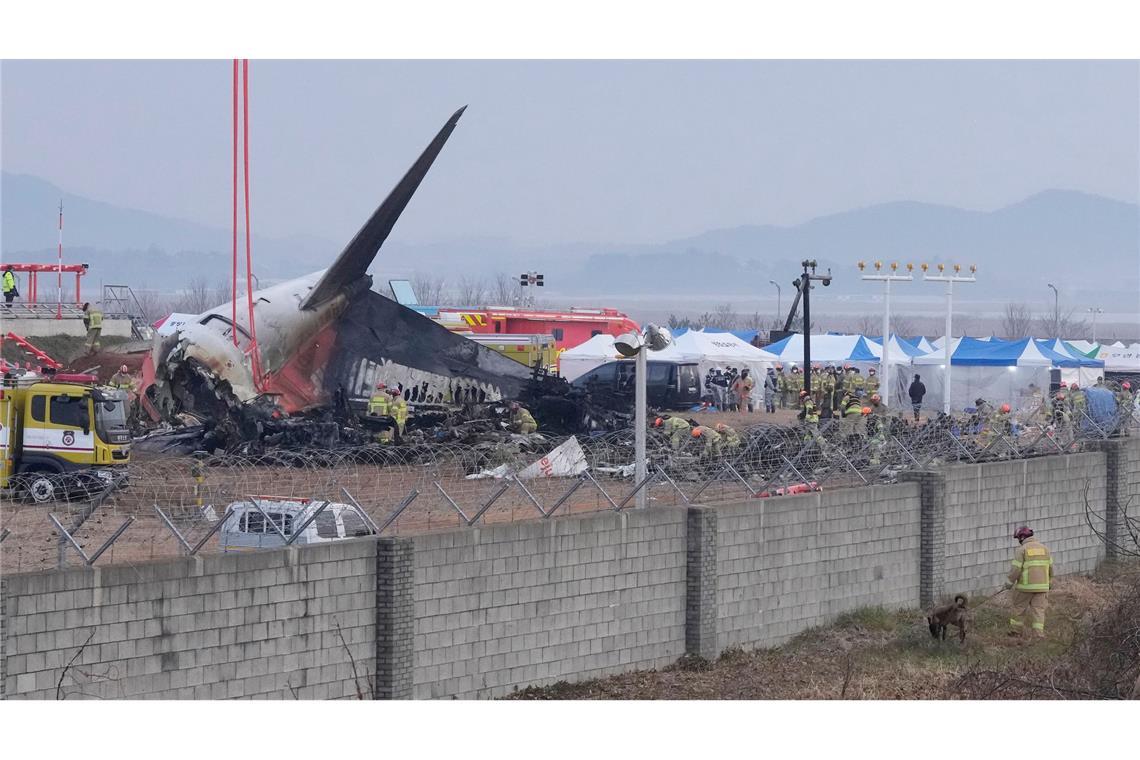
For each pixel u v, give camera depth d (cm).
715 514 9906
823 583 10950
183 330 16962
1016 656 10412
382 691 8025
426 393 18962
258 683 7506
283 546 7781
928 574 11894
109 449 13088
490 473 11769
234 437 16038
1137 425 16550
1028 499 13225
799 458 11862
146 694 7044
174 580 7175
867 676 9638
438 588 8344
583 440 16462
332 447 15725
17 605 6600
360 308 18738
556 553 9006
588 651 9212
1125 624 9325
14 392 12988
